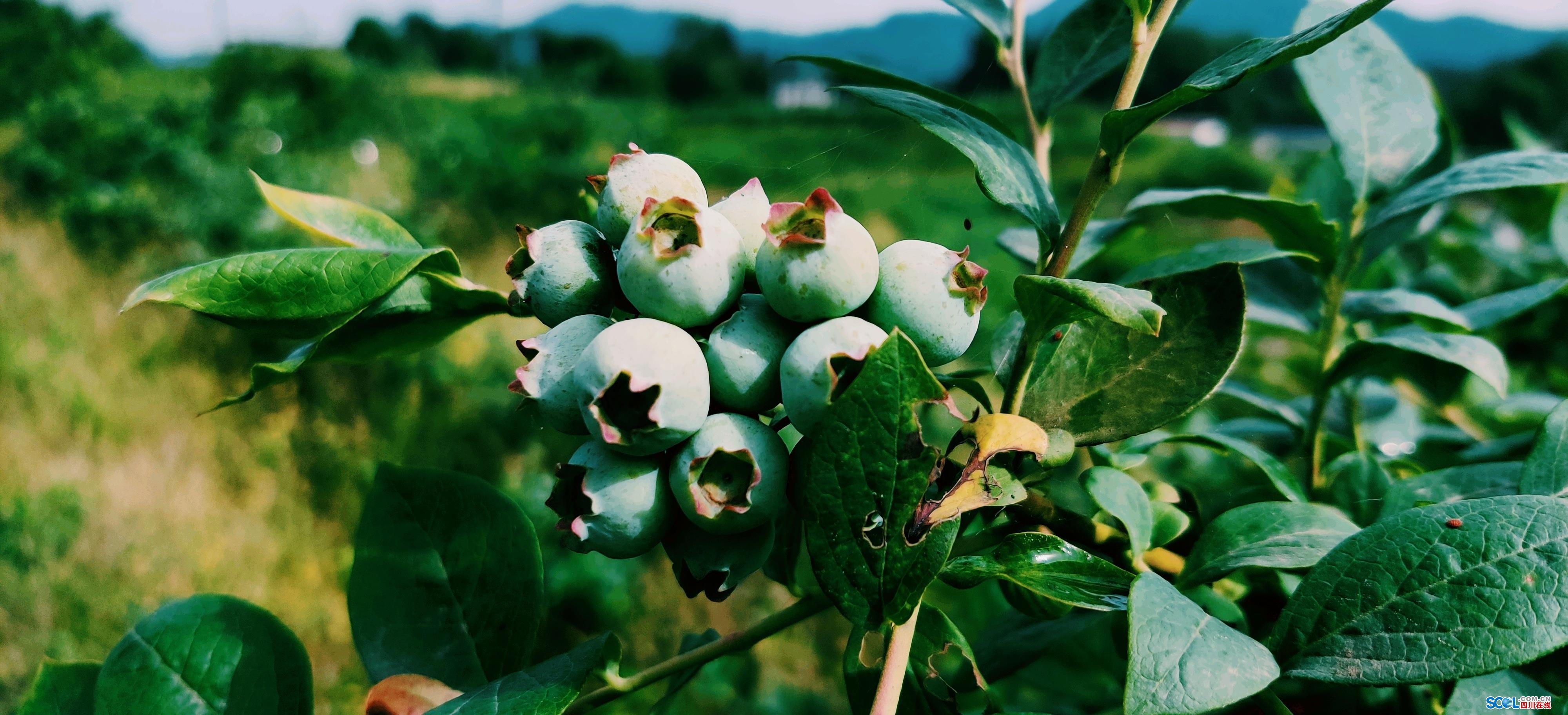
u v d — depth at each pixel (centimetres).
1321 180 24
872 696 15
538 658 67
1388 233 22
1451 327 22
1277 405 23
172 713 17
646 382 13
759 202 14
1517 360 35
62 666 18
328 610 75
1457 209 37
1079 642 28
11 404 93
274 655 17
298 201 18
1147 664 12
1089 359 16
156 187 141
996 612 42
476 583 17
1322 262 20
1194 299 16
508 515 18
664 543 14
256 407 98
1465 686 15
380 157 203
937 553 13
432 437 92
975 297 14
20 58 222
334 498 87
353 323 17
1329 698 21
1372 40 21
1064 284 14
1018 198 15
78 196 137
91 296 121
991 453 14
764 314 14
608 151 227
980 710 28
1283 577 19
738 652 16
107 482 85
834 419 13
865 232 13
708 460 13
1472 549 13
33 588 71
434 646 17
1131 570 16
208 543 80
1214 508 20
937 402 13
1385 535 14
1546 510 13
